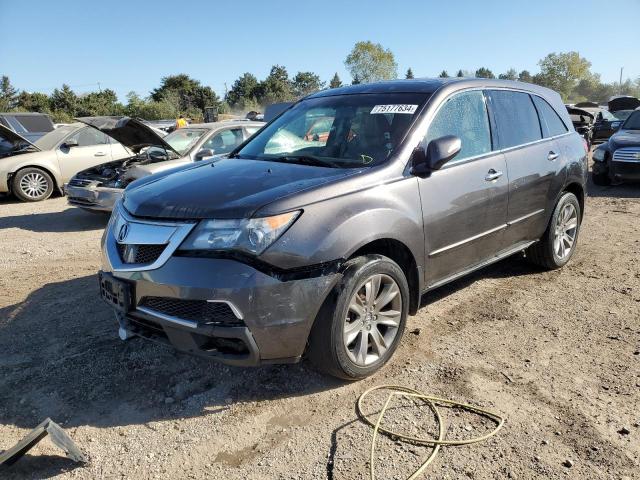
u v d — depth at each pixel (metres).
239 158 4.20
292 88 93.19
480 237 4.17
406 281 3.55
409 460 2.68
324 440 2.87
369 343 3.43
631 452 2.71
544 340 3.93
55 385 3.44
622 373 3.44
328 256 3.02
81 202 8.48
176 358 3.75
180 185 3.42
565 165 5.11
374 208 3.27
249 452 2.80
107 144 12.20
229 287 2.82
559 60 83.75
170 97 66.19
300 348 3.07
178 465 2.73
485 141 4.29
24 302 4.93
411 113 3.87
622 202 8.97
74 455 2.70
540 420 2.98
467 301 4.69
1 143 11.55
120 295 3.16
